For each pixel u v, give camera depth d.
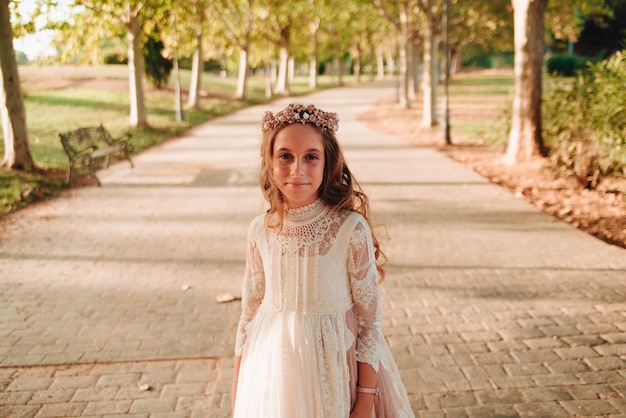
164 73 27.30
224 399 3.37
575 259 5.78
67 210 8.22
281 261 1.80
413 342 4.05
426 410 3.21
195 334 4.25
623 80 9.06
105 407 3.30
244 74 29.88
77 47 15.07
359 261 1.78
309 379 1.75
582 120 9.34
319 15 35.00
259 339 1.89
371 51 57.84
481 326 4.29
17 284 5.34
